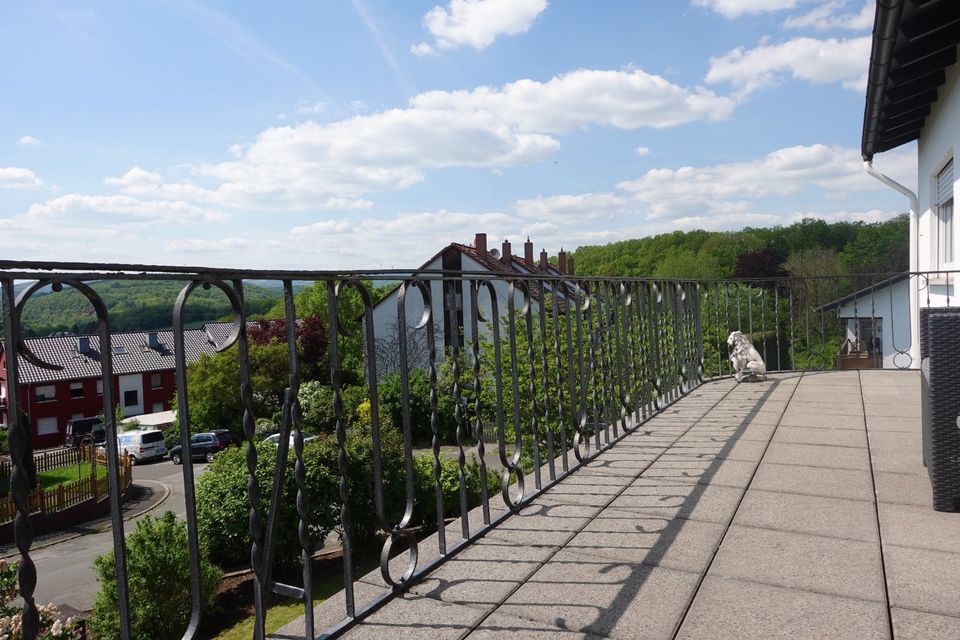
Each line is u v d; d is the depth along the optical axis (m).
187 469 1.49
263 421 27.38
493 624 1.99
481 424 2.83
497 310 3.10
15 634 5.53
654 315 5.55
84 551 17.53
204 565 9.73
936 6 5.41
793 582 2.20
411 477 2.37
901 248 47.22
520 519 2.93
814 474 3.42
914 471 3.41
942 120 7.65
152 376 46.72
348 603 2.02
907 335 15.91
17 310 1.14
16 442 1.15
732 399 5.85
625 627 1.94
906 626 1.89
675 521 2.82
